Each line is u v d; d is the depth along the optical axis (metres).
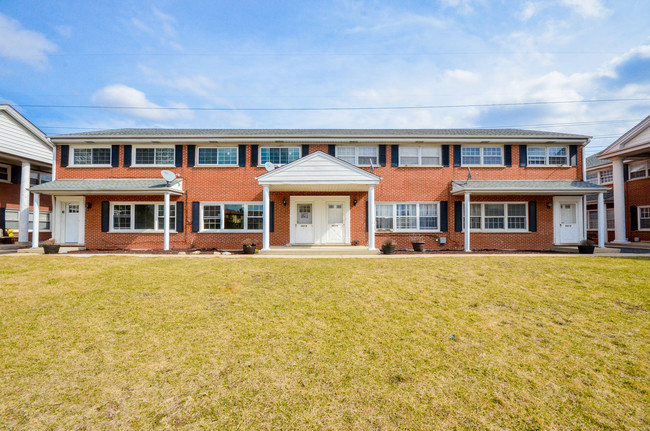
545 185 16.22
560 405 3.67
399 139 16.80
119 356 4.61
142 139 16.78
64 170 17.11
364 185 15.07
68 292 7.35
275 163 17.09
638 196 21.59
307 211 16.91
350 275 9.09
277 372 4.27
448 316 6.17
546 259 11.69
